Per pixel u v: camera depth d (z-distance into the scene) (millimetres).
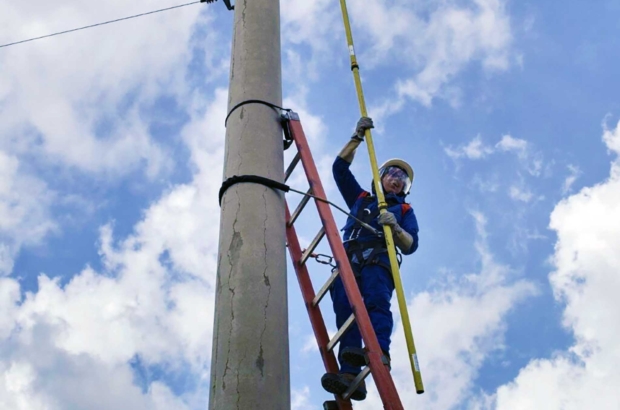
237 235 4762
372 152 6246
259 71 5672
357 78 6555
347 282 5219
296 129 5688
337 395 5426
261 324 4418
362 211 6457
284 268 4805
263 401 4152
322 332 5781
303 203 5809
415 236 6402
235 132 5336
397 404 4695
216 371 4293
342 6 6875
